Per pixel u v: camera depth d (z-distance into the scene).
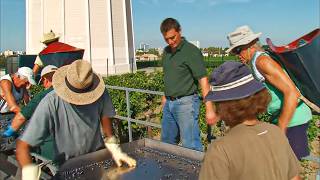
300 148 3.83
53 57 6.75
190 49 5.12
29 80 5.71
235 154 2.14
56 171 3.27
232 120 2.29
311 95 3.61
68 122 3.54
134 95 11.42
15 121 3.92
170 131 5.61
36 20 38.16
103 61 36.44
